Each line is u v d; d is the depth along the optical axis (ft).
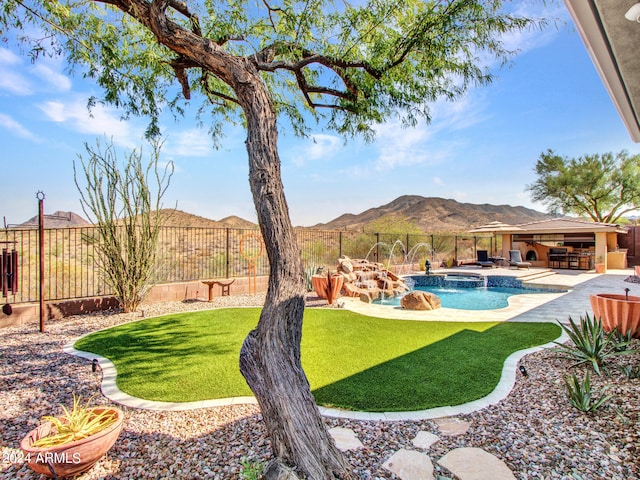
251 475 6.68
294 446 6.28
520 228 58.54
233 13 14.65
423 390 11.15
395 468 7.22
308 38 15.49
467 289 41.50
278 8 15.51
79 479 7.00
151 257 25.16
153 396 10.98
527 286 40.40
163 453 7.90
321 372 12.70
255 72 8.05
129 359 14.56
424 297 25.90
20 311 21.33
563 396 10.62
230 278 33.14
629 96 10.38
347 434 8.57
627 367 12.45
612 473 7.01
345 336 17.90
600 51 8.21
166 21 8.34
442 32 13.10
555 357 14.19
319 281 28.25
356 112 16.90
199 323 21.09
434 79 15.10
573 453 7.73
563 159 75.15
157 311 24.95
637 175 67.87
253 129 7.63
